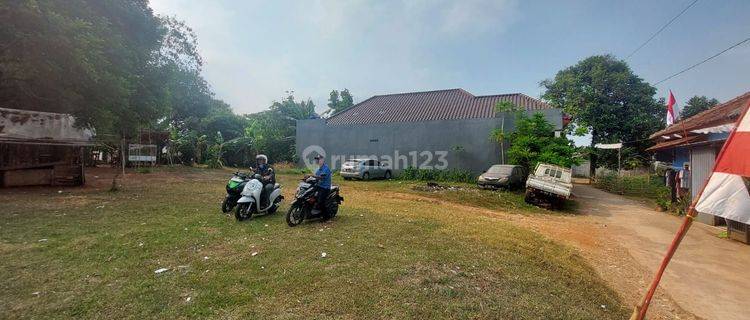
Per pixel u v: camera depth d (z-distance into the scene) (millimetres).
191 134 32344
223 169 27359
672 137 13438
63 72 9602
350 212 8258
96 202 8523
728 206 2764
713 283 4914
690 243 7145
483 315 3246
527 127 16344
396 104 25891
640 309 3146
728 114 8953
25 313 2953
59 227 5836
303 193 6598
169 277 3805
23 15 8297
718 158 2896
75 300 3203
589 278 4707
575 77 30047
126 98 11625
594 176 25172
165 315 3000
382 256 4738
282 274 3975
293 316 3045
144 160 26297
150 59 14141
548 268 4836
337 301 3342
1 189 10570
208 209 7922
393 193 13703
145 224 6215
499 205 11641
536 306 3516
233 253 4691
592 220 9766
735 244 7059
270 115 31906
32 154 11742
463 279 4066
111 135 16484
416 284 3822
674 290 4656
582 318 3381
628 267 5559
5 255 4355
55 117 11320
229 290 3520
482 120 19625
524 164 16625
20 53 9055
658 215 10836
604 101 28938
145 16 13625
